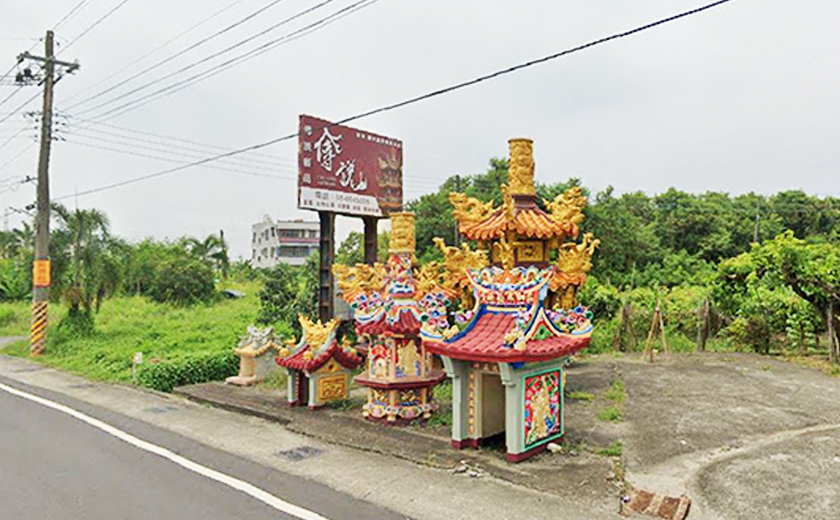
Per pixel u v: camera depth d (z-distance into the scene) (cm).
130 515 715
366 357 1487
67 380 1714
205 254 5138
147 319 3058
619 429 1060
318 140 1443
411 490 786
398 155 1700
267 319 2216
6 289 4006
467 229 1252
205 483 826
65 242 2484
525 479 816
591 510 709
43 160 2291
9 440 1056
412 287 1173
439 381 1188
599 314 2362
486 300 984
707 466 856
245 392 1464
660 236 4741
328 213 1471
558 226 1205
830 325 1794
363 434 1060
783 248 1844
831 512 688
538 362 904
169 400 1425
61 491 798
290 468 889
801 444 951
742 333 2072
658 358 1912
